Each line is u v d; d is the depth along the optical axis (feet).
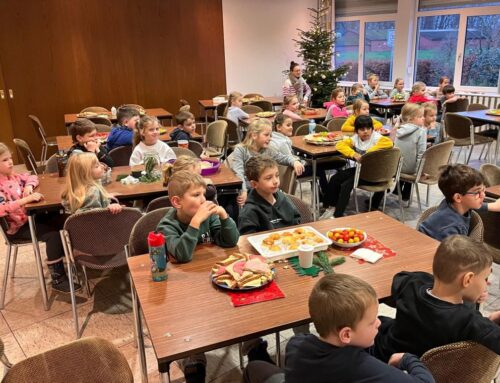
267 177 7.12
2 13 20.36
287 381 3.71
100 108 21.39
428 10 26.25
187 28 25.30
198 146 13.01
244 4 27.07
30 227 8.46
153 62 24.71
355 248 6.13
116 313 8.84
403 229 6.79
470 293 4.28
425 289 4.42
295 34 29.68
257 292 5.04
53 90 22.24
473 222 6.68
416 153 12.96
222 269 5.37
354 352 3.51
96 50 22.95
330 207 14.24
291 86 24.13
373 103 22.68
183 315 4.65
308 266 5.54
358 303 3.43
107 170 9.93
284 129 13.64
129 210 7.70
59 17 21.68
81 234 7.68
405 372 3.74
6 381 3.93
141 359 6.40
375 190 12.23
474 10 23.94
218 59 26.81
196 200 5.95
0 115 21.20
